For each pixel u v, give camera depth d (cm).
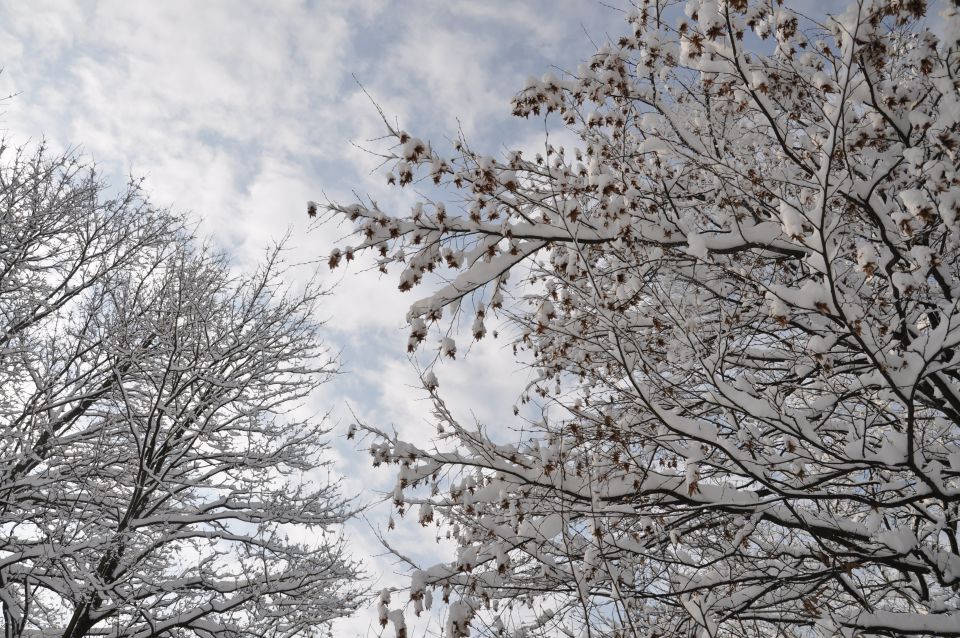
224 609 830
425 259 462
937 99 421
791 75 446
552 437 468
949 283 417
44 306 988
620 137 516
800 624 451
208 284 1070
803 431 402
